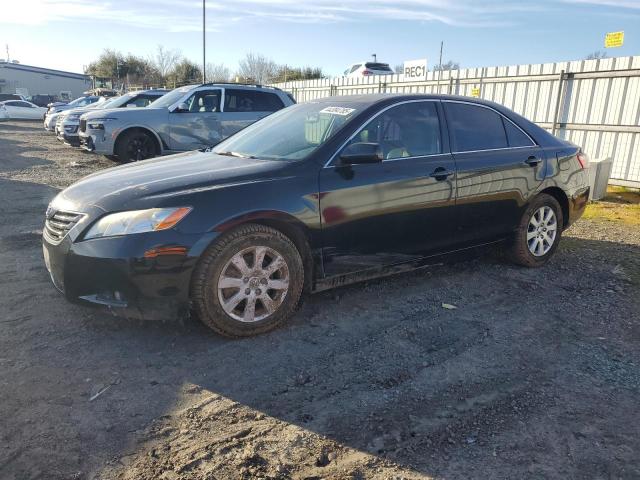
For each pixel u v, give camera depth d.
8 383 3.05
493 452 2.56
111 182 3.77
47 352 3.42
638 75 9.49
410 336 3.79
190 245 3.36
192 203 3.42
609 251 6.02
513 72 11.80
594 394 3.08
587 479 2.39
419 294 4.60
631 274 5.19
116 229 3.33
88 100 25.91
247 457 2.50
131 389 3.03
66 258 3.44
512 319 4.11
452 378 3.23
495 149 4.92
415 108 4.52
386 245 4.22
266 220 3.64
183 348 3.53
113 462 2.44
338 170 3.95
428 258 4.55
